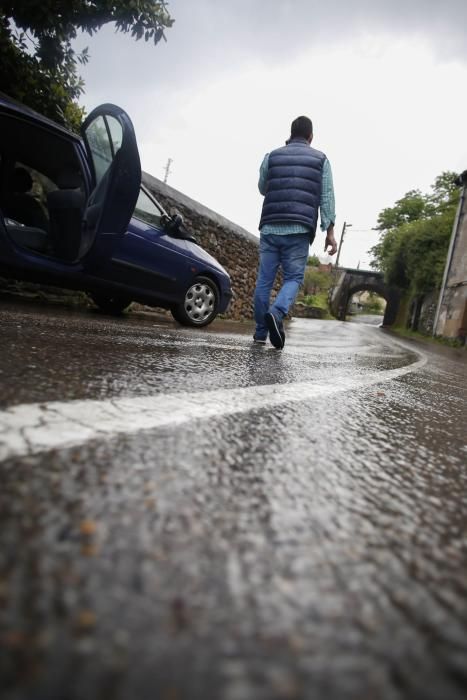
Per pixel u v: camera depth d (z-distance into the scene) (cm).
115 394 119
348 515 65
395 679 31
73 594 37
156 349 239
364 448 106
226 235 1008
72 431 81
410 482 86
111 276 434
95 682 28
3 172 427
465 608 43
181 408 114
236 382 173
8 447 69
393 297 4075
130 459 72
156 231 471
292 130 386
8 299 448
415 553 55
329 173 370
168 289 488
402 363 437
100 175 406
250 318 1184
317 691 29
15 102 392
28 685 27
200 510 58
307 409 140
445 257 2033
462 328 1641
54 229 444
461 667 33
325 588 44
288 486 72
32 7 523
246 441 94
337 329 1439
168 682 29
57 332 240
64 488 58
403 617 40
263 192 401
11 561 41
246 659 32
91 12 540
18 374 125
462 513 73
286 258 377
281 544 52
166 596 39
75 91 641
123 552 45
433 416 167
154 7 548
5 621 33
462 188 1883
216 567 45
